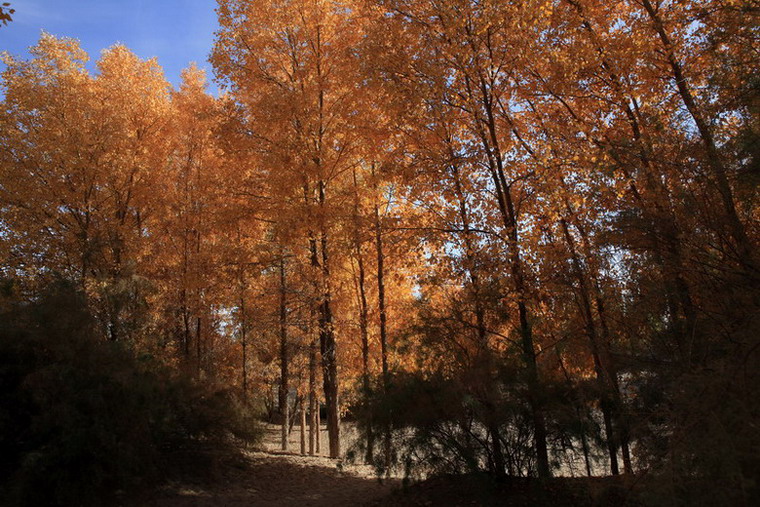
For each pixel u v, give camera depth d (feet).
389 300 45.32
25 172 41.37
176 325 54.44
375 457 25.82
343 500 28.50
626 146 22.70
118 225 43.21
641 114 27.32
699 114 20.98
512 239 27.12
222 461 34.19
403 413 23.97
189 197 48.93
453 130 30.04
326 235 38.58
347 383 44.80
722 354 16.49
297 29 39.96
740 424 12.81
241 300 46.98
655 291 20.59
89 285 34.58
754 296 17.21
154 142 49.78
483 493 22.31
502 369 23.48
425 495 25.45
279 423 101.09
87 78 46.55
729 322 17.35
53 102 43.42
